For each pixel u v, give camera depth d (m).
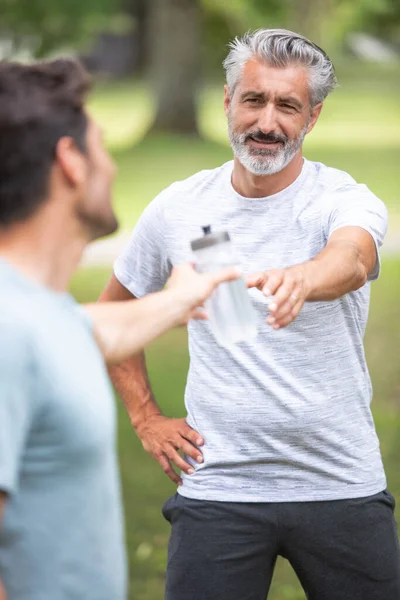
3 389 2.11
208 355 3.57
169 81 28.50
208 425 3.60
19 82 2.28
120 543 2.41
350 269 3.08
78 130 2.30
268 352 3.50
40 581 2.27
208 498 3.60
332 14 35.69
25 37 24.06
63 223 2.32
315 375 3.51
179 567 3.62
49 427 2.19
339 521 3.55
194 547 3.61
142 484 6.85
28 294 2.21
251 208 3.59
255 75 3.52
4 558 2.27
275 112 3.51
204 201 3.67
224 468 3.58
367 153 25.91
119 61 51.97
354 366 3.58
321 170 3.66
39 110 2.25
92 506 2.28
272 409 3.51
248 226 3.60
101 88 47.16
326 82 3.59
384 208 3.54
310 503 3.55
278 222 3.57
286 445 3.53
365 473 3.58
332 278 3.00
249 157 3.51
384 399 8.50
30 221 2.28
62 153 2.27
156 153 25.89
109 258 14.18
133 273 3.88
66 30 24.23
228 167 3.71
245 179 3.59
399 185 20.56
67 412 2.19
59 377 2.18
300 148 3.58
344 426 3.55
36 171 2.25
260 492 3.56
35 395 2.16
